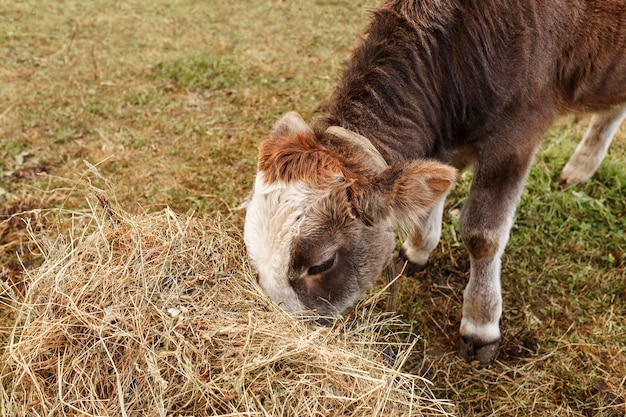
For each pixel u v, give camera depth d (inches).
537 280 49.4
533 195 56.6
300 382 29.0
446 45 36.9
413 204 31.8
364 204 32.1
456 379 42.0
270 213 31.2
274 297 32.7
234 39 88.0
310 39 88.0
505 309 47.3
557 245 52.6
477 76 37.2
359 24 93.0
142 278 32.9
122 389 29.1
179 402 28.8
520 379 41.4
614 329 44.9
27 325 31.9
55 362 30.4
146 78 76.6
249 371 29.1
